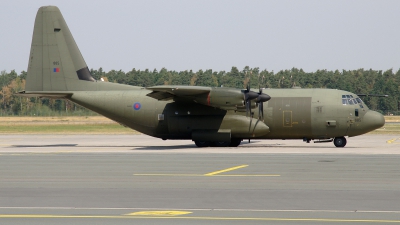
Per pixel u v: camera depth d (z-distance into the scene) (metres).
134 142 98.31
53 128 157.62
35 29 84.88
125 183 40.47
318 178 42.47
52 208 30.41
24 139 109.44
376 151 70.56
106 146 86.62
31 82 84.94
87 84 84.94
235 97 75.62
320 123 78.94
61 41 84.56
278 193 35.38
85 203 32.03
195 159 59.78
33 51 84.81
